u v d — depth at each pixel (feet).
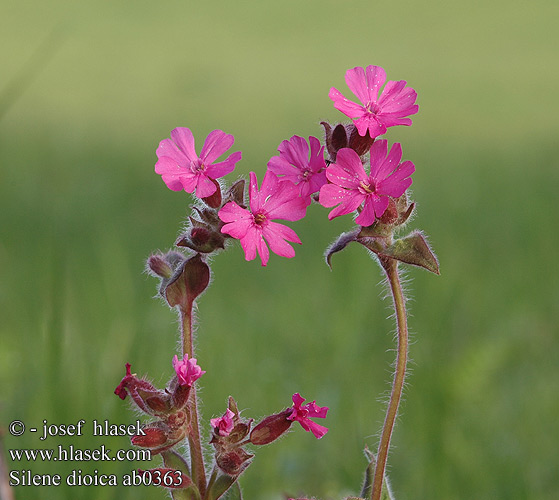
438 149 59.26
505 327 24.91
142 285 24.88
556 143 60.59
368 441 18.63
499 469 17.42
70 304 24.31
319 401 20.11
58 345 15.87
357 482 17.34
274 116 74.79
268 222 9.34
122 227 36.40
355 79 9.51
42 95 90.89
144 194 43.19
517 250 32.60
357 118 9.32
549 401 20.43
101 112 78.89
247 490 17.38
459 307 25.27
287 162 9.80
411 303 25.44
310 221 37.47
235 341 23.21
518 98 86.53
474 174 48.96
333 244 9.71
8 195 41.83
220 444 9.69
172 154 9.52
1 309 24.30
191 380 9.37
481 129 68.44
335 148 9.68
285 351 22.86
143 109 80.89
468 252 32.48
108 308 23.43
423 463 17.61
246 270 30.89
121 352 19.94
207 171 9.39
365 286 24.91
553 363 22.80
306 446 18.58
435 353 20.21
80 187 44.39
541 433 19.12
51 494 14.48
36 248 31.73
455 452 17.69
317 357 22.09
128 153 56.08
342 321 23.07
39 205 39.99
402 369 9.87
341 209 9.20
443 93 90.89
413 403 19.42
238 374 21.24
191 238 9.59
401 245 9.57
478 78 101.96
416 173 49.70
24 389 18.21
